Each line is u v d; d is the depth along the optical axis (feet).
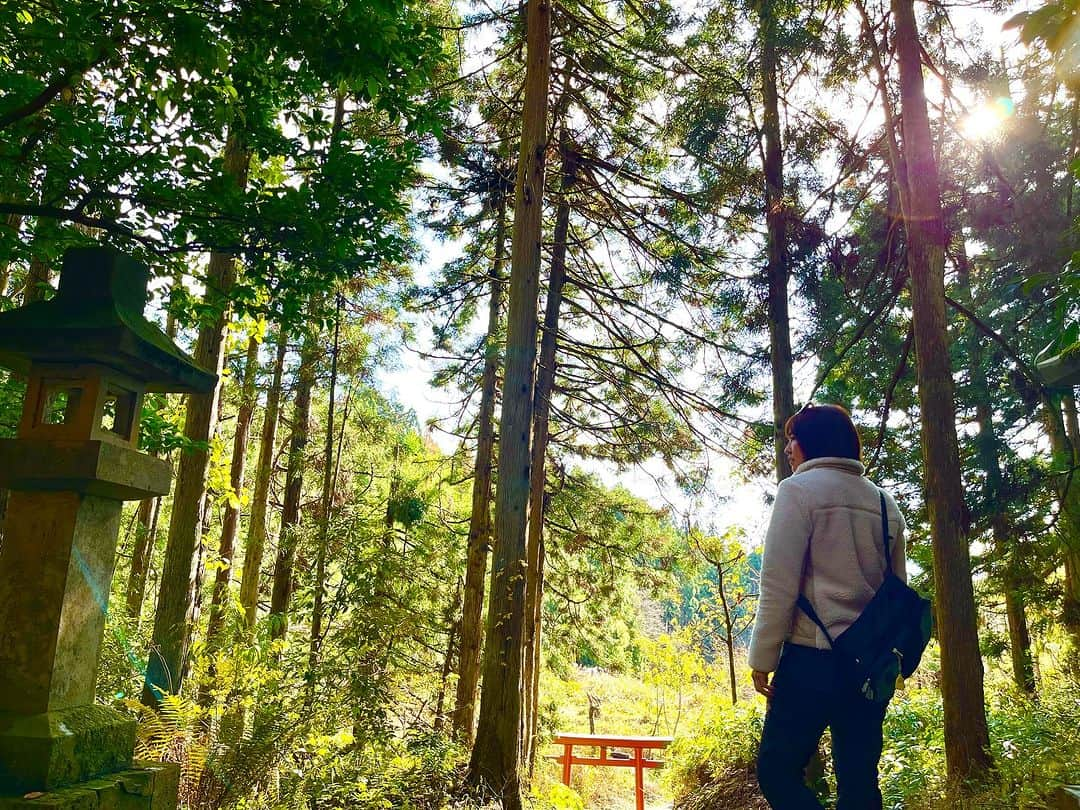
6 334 7.86
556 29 33.30
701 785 30.76
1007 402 31.42
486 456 39.42
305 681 18.21
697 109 27.17
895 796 16.38
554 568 47.47
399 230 36.99
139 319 8.44
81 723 7.78
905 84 19.58
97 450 7.77
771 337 26.48
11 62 14.02
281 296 15.28
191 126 14.08
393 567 24.41
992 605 33.17
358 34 12.62
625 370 38.34
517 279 25.85
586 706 70.03
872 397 32.63
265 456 38.93
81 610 8.07
